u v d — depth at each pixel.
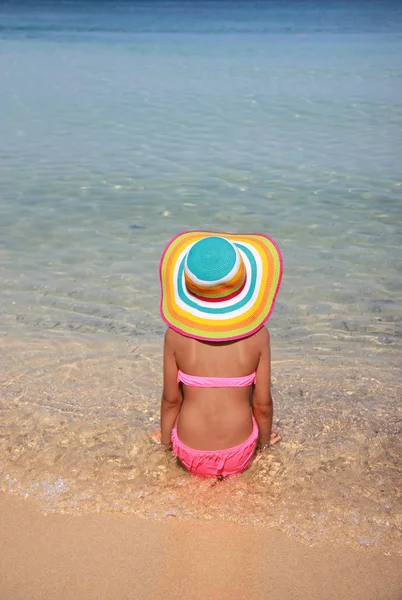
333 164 8.42
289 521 2.76
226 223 6.46
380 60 16.39
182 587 2.43
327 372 4.04
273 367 4.10
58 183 7.71
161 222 6.51
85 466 3.13
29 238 6.11
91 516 2.80
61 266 5.54
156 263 5.61
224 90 13.14
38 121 10.62
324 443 3.30
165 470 3.11
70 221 6.54
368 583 2.44
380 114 11.15
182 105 11.89
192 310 2.89
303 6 35.41
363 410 3.61
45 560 2.56
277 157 8.77
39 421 3.51
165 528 2.73
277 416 3.56
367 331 4.55
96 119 10.84
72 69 15.28
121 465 3.14
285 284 5.19
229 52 17.97
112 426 3.47
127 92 12.92
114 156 8.84
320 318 4.72
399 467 3.12
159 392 3.84
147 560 2.56
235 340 2.92
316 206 6.91
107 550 2.61
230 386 2.95
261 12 31.95
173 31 23.34
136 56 17.22
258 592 2.40
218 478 3.04
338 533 2.69
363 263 5.55
